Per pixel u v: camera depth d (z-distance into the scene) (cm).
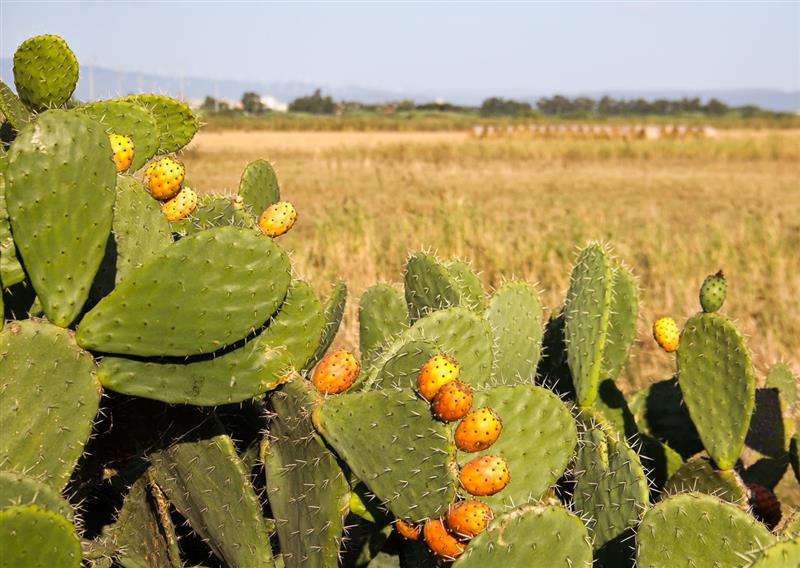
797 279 542
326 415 171
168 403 176
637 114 7162
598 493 193
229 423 203
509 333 233
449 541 168
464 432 168
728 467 220
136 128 200
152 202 186
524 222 822
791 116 5344
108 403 182
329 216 768
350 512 193
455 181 1362
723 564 168
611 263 234
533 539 162
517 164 1747
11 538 142
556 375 253
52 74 189
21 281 174
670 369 390
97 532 196
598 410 240
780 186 1350
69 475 164
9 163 159
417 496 168
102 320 166
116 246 181
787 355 409
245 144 2291
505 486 178
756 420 264
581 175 1524
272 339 179
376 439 169
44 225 161
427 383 168
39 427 161
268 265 171
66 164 161
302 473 175
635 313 242
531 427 186
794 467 234
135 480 192
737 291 516
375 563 205
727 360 217
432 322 197
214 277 168
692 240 679
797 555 151
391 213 895
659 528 173
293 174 1427
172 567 194
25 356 161
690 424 255
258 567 180
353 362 187
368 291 242
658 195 1190
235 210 205
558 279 535
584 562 164
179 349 169
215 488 181
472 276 246
